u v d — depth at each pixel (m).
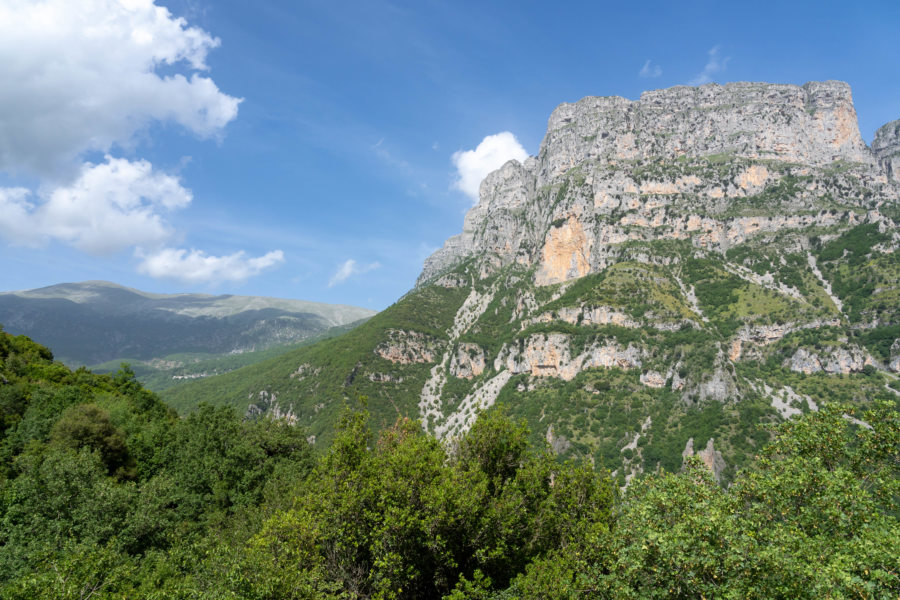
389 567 26.53
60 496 40.41
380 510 28.48
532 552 31.42
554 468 36.16
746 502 30.31
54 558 32.16
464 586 27.55
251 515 48.50
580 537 30.00
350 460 30.88
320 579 25.84
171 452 64.88
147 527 41.94
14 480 43.25
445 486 28.44
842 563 21.22
